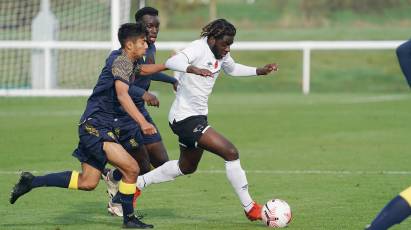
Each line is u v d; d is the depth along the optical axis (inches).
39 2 3238.2
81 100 2938.0
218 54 990.4
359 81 3476.9
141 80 1117.1
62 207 1127.6
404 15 4726.9
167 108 2625.5
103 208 1122.0
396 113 2433.6
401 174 1405.0
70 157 1635.1
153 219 1042.1
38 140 1888.5
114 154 944.3
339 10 4867.1
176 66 956.6
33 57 2925.7
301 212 1079.0
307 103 2770.7
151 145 1121.4
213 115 2417.6
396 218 801.6
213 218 1048.8
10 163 1556.3
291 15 4891.7
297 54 3786.9
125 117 1032.2
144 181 1058.7
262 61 3737.7
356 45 3125.0
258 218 993.5
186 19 5034.5
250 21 4837.6
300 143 1827.0
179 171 1047.6
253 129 2096.5
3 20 3230.8
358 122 2225.6
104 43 2851.9
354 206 1120.2
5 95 2839.6
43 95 2842.0
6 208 1117.1
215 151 988.6
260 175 1406.3
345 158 1600.6
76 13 3289.9
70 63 3314.5
